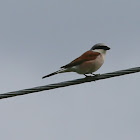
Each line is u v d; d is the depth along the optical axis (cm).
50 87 989
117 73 1035
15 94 964
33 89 973
